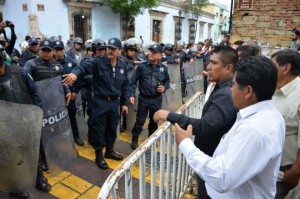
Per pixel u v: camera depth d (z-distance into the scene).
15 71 2.49
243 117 1.22
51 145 2.91
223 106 1.74
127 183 1.38
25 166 2.27
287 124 1.98
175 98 5.61
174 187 2.29
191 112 2.89
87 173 3.31
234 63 1.81
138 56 5.98
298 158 1.82
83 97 4.59
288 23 5.53
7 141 2.15
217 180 1.14
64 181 3.11
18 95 2.48
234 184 1.12
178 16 24.73
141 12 17.59
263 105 1.20
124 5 16.12
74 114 4.05
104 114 3.35
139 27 19.78
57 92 2.96
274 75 1.17
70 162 3.19
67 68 4.16
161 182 1.97
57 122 2.97
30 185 2.38
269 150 1.10
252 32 5.94
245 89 1.20
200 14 27.42
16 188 2.36
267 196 1.21
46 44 3.20
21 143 2.20
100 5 16.45
